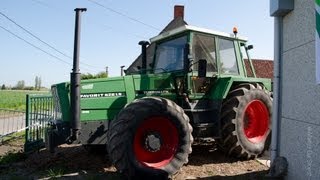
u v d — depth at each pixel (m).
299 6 4.28
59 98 5.62
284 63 4.74
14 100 33.59
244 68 7.42
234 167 6.00
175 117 5.38
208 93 6.68
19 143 8.62
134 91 5.97
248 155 6.53
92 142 5.62
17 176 5.41
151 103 5.26
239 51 7.36
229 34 7.15
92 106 5.67
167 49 6.95
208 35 6.80
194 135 6.29
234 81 6.78
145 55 7.33
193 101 6.50
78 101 5.37
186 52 6.09
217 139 6.56
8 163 6.36
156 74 6.29
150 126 5.33
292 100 4.43
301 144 4.12
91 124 5.64
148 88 6.11
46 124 7.05
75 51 5.35
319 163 3.66
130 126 5.04
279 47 4.85
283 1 4.49
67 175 5.42
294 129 4.34
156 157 5.36
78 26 5.35
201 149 7.40
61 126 5.53
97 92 5.73
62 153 7.09
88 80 5.72
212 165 6.11
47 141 5.62
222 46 7.07
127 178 5.07
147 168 5.06
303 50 4.13
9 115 15.16
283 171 4.53
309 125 3.92
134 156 5.04
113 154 4.98
